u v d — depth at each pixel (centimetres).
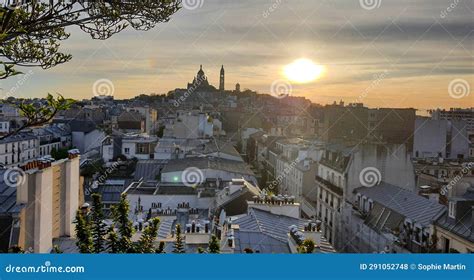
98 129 7931
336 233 4447
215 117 10019
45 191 2264
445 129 5078
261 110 10262
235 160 6250
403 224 3300
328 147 5262
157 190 4481
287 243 2633
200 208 4250
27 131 7425
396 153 4431
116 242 1878
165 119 9694
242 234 2694
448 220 2859
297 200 5712
